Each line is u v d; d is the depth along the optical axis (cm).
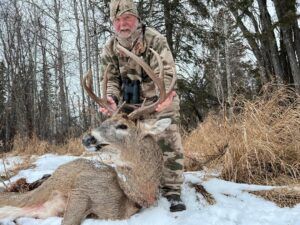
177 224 145
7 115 596
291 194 179
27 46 720
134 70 175
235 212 159
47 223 146
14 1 697
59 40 757
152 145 151
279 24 515
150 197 150
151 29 173
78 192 146
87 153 328
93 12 717
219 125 258
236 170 207
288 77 577
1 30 677
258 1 571
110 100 169
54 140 567
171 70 167
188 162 231
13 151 423
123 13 168
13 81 602
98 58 747
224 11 638
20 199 155
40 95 777
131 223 146
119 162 150
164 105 151
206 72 616
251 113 231
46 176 192
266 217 157
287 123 229
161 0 548
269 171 213
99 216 148
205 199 171
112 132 150
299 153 217
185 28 558
